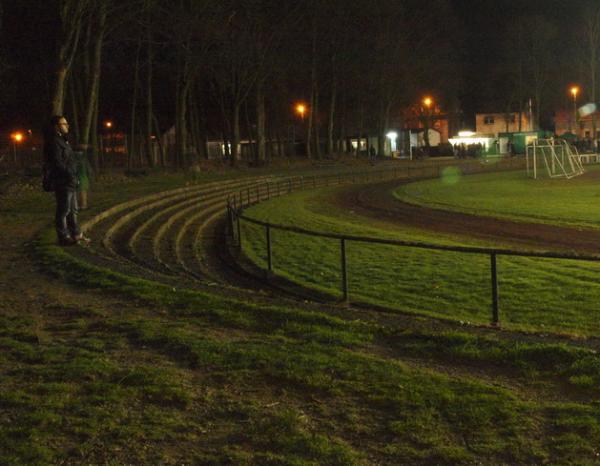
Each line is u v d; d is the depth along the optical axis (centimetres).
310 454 489
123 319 860
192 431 530
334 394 596
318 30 6919
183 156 5122
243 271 1650
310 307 902
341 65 7300
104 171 4381
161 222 2475
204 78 6216
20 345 746
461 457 478
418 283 1492
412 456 485
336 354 696
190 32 4959
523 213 2894
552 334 752
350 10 7019
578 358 646
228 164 5856
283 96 7162
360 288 1461
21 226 1894
